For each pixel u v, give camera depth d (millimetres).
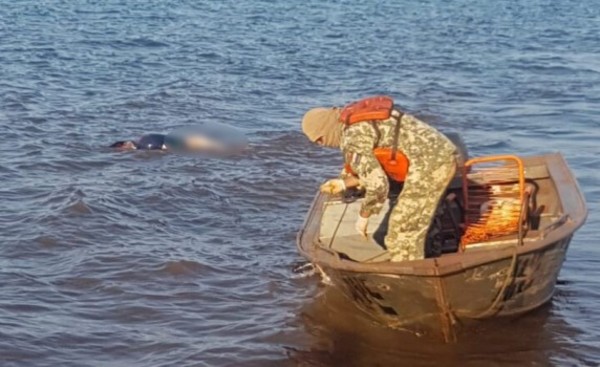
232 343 8492
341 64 25875
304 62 26016
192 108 19219
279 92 21578
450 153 8141
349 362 8211
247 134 16438
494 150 16188
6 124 16875
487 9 42500
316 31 33125
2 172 13711
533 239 8477
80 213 11633
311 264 10281
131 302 9289
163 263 10180
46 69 23250
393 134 8047
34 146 15281
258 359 8227
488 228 8898
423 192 8148
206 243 11008
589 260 10469
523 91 22172
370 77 23984
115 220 11555
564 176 10039
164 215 11969
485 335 8617
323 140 8383
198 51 27375
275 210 12406
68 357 8164
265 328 8797
